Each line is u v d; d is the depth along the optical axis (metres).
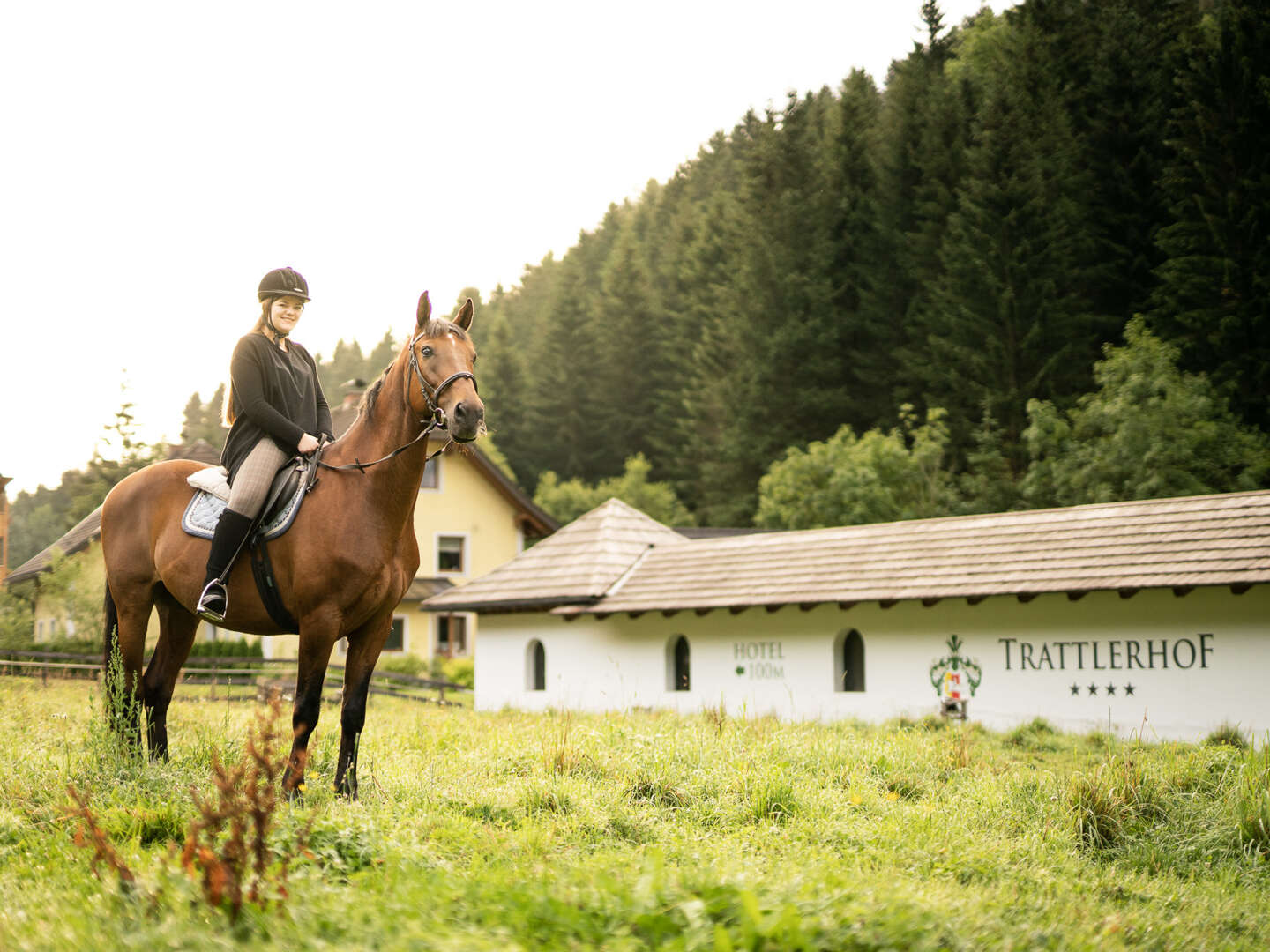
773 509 46.91
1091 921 5.59
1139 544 19.14
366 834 5.74
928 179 55.44
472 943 3.90
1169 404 37.06
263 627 7.96
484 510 49.91
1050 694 19.31
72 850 5.69
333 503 7.50
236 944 4.05
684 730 11.41
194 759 8.17
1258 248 41.56
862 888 5.05
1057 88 52.41
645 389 78.00
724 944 3.88
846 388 56.66
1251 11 44.31
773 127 66.12
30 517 105.00
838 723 17.98
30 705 13.30
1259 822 7.82
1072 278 47.38
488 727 13.20
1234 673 17.41
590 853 6.21
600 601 26.12
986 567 20.41
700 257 75.38
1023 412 45.56
